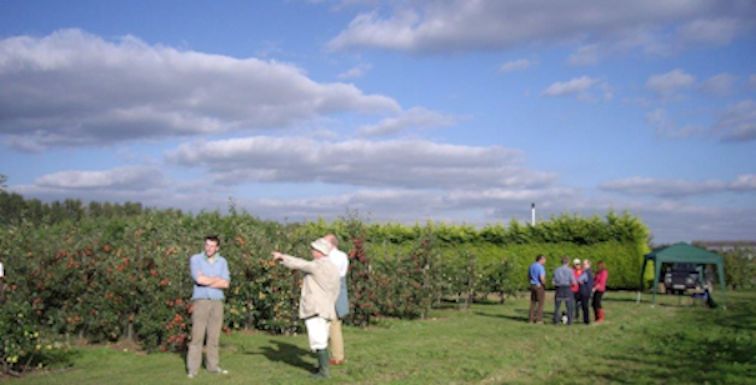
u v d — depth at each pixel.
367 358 12.96
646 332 17.98
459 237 39.66
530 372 11.63
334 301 10.85
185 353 13.30
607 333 17.81
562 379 10.92
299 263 10.63
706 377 11.09
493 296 33.69
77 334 15.06
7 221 16.91
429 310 23.27
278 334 16.78
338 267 11.97
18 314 11.10
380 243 38.09
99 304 14.30
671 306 27.70
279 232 19.67
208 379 10.73
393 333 17.78
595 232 37.41
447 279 24.94
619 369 11.95
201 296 11.08
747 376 11.30
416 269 22.34
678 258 28.03
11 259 14.64
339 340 12.12
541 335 17.30
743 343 15.22
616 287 37.44
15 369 11.41
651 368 12.06
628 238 36.94
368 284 19.36
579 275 20.88
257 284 16.42
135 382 10.47
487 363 12.45
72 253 14.84
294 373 11.27
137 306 14.23
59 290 14.70
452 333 17.80
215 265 11.21
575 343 15.59
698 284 34.56
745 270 41.28
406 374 11.26
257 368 11.74
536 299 21.12
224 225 24.02
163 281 13.41
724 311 24.95
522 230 38.78
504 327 19.52
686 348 14.63
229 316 15.31
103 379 10.71
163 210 25.81
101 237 16.38
